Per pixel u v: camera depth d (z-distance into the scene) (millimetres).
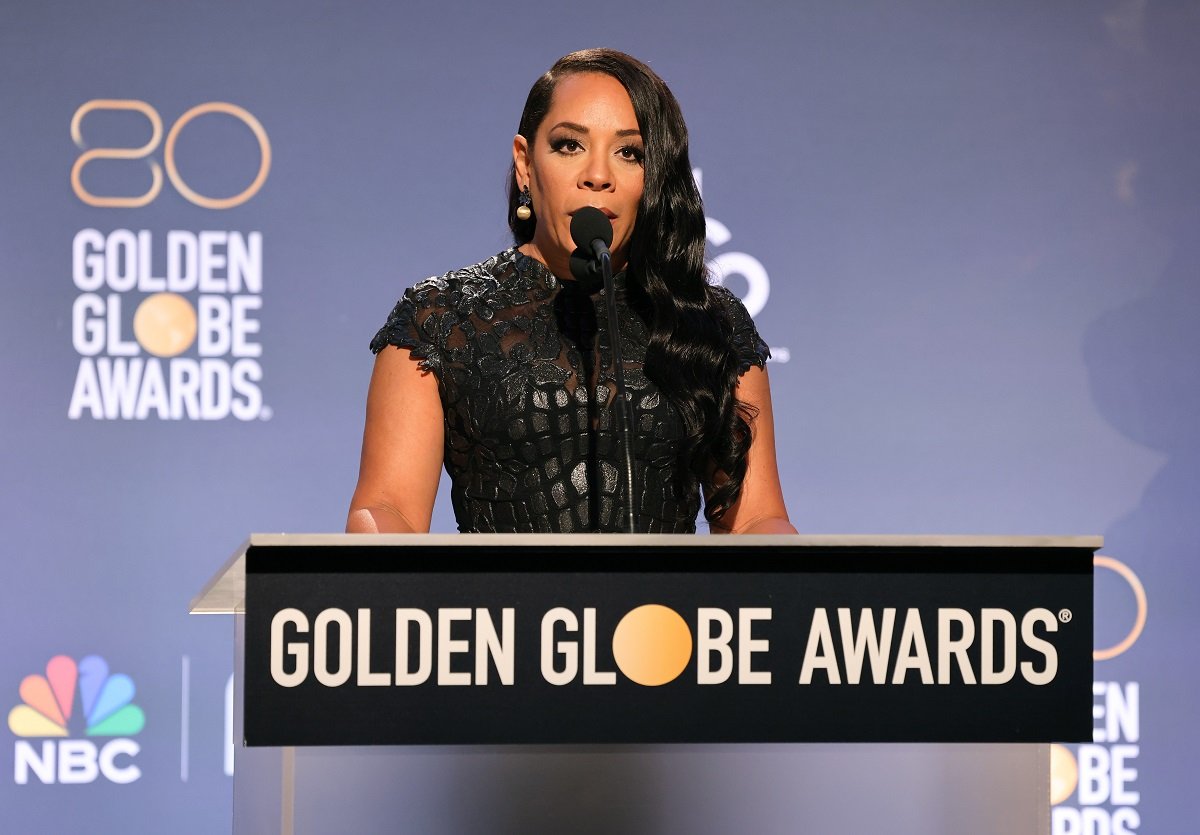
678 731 4355
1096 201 13766
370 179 13250
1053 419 13617
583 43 13484
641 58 13523
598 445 6586
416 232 13266
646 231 6691
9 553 12711
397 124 13305
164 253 13000
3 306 12812
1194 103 13852
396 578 4320
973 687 4449
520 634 4340
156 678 12797
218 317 13039
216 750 12812
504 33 13438
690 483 6727
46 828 12602
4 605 12672
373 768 4332
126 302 12961
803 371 13508
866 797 4488
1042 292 13688
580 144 6621
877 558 4457
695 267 6770
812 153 13609
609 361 6680
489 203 13344
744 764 4457
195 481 12945
